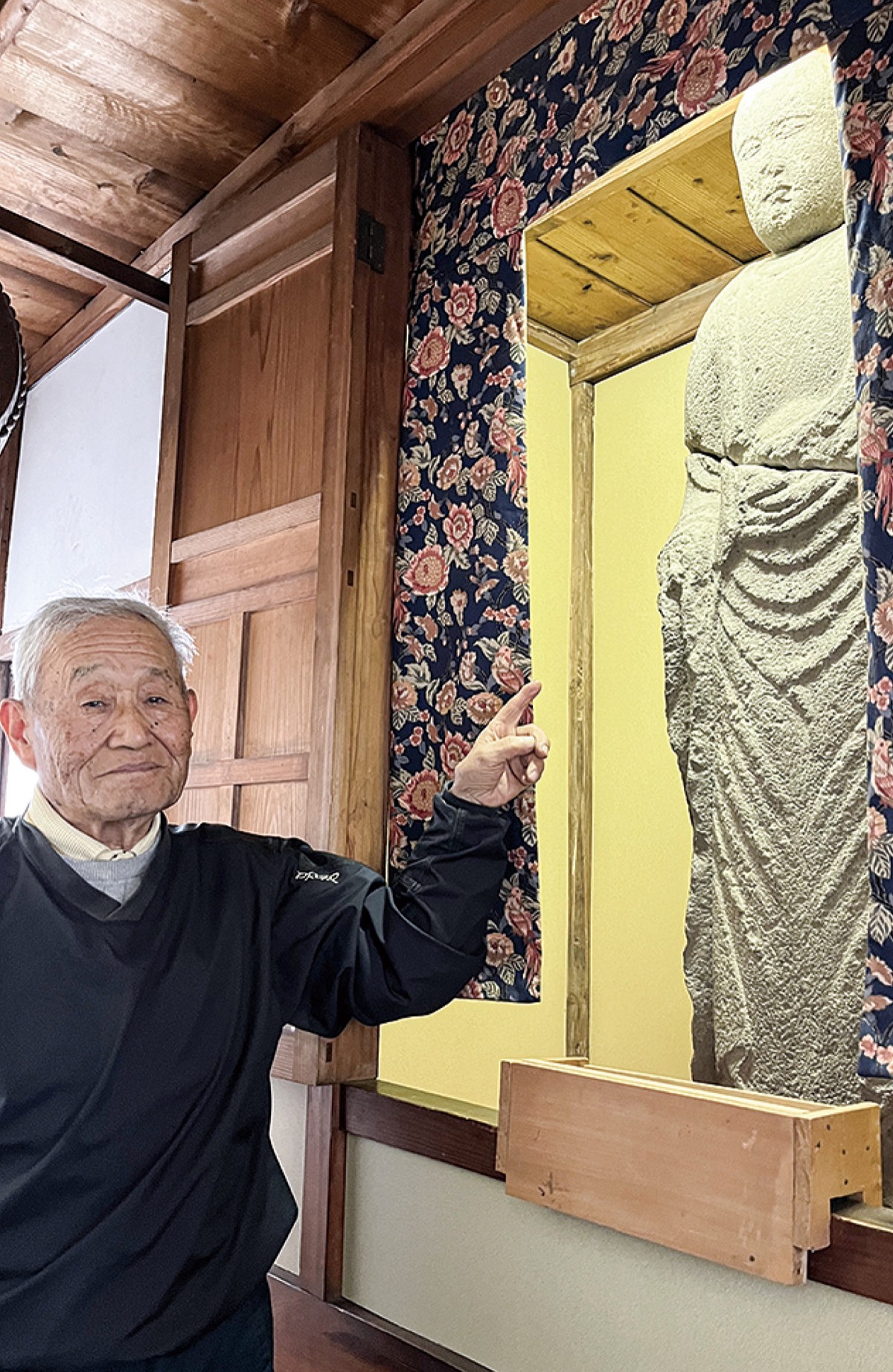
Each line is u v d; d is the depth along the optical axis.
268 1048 1.54
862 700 2.24
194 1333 1.36
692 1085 1.68
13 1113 1.33
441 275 2.37
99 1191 1.33
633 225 2.87
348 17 2.42
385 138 2.53
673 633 2.69
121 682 1.46
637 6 2.00
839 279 2.39
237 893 1.58
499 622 2.12
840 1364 1.44
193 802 2.64
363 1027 2.28
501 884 1.89
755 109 2.47
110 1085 1.35
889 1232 1.40
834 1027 2.21
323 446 2.38
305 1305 2.16
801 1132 1.44
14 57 2.67
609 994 3.19
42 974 1.37
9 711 1.54
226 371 2.79
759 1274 1.45
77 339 3.86
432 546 2.28
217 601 2.65
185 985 1.44
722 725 2.52
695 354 2.70
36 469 4.06
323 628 2.27
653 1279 1.67
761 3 1.78
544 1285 1.82
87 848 1.46
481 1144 1.93
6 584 4.13
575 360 3.48
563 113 2.13
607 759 3.30
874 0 1.62
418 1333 2.01
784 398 2.46
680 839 3.06
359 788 2.22
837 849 2.25
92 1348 1.29
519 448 2.14
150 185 3.13
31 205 3.26
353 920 1.64
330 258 2.50
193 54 2.59
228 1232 1.45
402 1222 2.08
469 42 2.23
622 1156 1.65
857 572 2.27
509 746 1.73
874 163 1.58
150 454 3.36
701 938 2.55
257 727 2.49
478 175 2.31
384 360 2.38
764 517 2.45
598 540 3.40
